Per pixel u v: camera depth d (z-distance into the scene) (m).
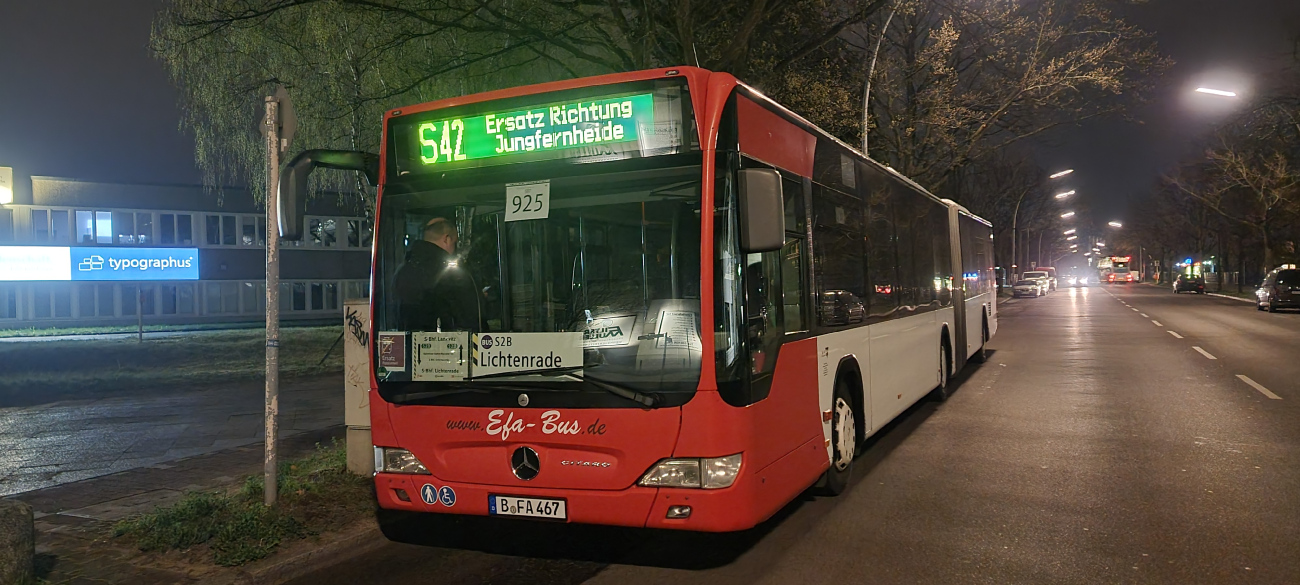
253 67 13.72
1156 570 5.21
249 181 15.72
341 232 51.03
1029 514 6.49
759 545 5.89
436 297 5.43
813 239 6.42
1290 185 37.69
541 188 5.23
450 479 5.30
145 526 5.82
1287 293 36.06
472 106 5.51
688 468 4.83
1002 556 5.53
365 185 15.23
